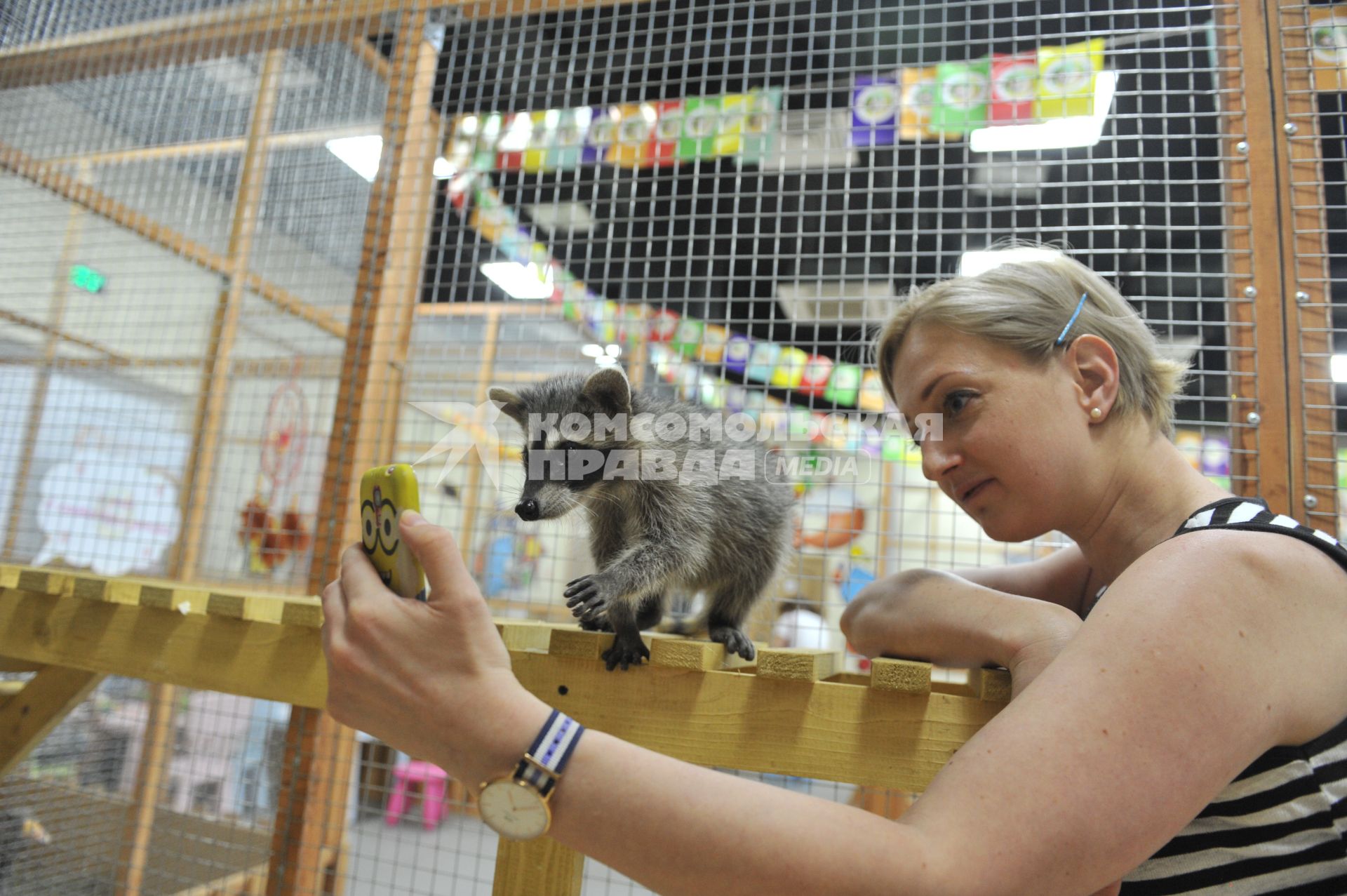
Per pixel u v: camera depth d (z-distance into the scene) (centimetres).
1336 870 96
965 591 131
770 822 78
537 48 286
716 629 204
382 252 269
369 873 349
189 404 351
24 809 294
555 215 331
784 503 229
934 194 395
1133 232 315
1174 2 255
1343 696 94
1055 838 77
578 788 82
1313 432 201
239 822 294
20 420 359
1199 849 100
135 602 166
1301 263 207
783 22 313
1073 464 121
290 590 333
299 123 321
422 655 88
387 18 288
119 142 345
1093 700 83
